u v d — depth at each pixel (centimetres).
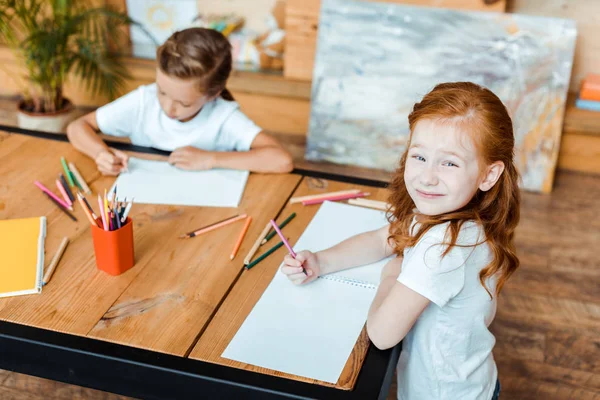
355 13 293
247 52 322
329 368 102
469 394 119
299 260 121
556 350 200
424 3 291
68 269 121
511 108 285
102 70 294
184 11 323
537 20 280
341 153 302
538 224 263
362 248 128
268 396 97
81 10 305
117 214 117
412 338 119
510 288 225
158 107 180
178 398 102
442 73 289
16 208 140
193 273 122
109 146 168
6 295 113
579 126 290
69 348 103
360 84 296
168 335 106
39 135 174
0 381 176
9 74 337
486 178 107
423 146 105
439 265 105
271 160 161
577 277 233
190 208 144
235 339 106
